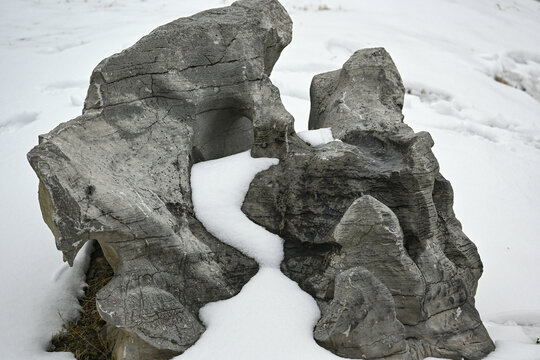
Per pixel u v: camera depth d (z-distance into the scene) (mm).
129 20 13609
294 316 4254
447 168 8961
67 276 5180
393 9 16047
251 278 4539
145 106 4812
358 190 4645
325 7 15594
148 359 4094
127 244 4199
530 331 5465
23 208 6508
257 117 5004
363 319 4070
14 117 8969
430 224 4562
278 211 4777
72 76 10383
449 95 11352
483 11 17281
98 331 4691
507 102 11656
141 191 4402
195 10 14672
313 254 4621
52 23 13406
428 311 4484
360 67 5520
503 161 9398
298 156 4855
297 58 11727
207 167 4965
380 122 5078
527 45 14852
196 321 4223
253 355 4004
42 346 4621
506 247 7211
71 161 4152
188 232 4477
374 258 4332
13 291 5051
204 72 5008
